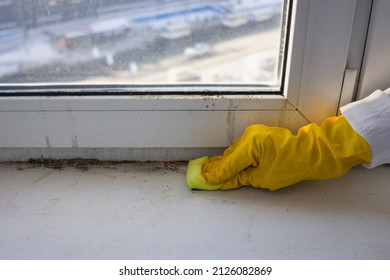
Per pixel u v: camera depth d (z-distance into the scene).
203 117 0.71
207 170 0.71
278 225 0.63
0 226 0.62
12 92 0.69
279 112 0.71
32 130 0.72
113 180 0.72
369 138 0.61
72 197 0.68
